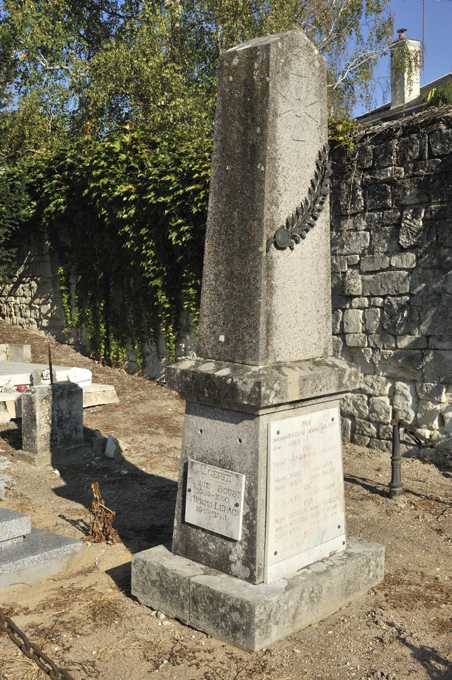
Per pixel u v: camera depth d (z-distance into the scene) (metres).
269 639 3.51
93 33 22.02
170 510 5.77
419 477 6.92
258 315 3.71
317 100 4.05
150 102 17.28
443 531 5.36
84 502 5.92
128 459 7.27
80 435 7.43
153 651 3.49
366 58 17.55
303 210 3.93
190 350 10.59
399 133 7.57
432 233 7.29
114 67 17.45
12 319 15.76
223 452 3.82
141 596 4.01
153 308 11.18
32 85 20.00
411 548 5.01
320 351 4.16
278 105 3.74
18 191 13.73
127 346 12.02
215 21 17.12
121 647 3.52
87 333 13.08
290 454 3.80
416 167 7.40
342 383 4.05
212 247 3.98
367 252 7.96
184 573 3.79
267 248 3.73
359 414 8.19
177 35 17.59
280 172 3.78
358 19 17.50
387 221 7.72
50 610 3.92
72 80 19.73
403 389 7.69
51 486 6.35
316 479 4.00
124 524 5.41
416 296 7.49
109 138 11.25
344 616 3.88
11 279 15.62
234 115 3.85
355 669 3.34
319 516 4.03
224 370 3.75
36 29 19.23
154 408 9.34
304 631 3.69
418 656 3.48
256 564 3.63
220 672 3.29
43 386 7.18
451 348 7.17
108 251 12.12
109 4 21.95
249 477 3.68
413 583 4.36
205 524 3.88
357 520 5.59
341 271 8.27
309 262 4.04
